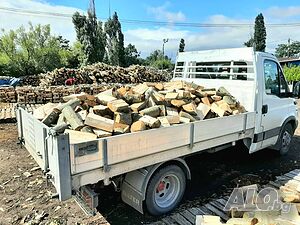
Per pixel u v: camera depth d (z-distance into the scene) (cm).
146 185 313
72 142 254
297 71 2197
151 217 339
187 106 390
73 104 345
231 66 487
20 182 432
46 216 336
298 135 767
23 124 395
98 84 1490
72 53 3341
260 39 4559
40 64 3044
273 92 495
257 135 456
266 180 457
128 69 1891
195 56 561
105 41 3819
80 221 325
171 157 323
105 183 270
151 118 327
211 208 353
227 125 386
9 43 2919
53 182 258
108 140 263
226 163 535
